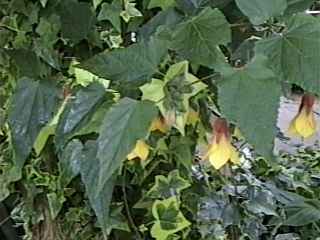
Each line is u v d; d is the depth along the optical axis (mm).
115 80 316
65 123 352
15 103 398
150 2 380
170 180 499
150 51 313
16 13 445
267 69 270
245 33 343
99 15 397
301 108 377
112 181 350
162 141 460
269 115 265
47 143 496
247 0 286
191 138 459
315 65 270
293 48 273
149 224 521
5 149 509
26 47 445
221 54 301
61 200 518
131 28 404
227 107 269
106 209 350
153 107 297
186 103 341
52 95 399
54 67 431
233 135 447
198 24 302
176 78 330
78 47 441
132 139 290
